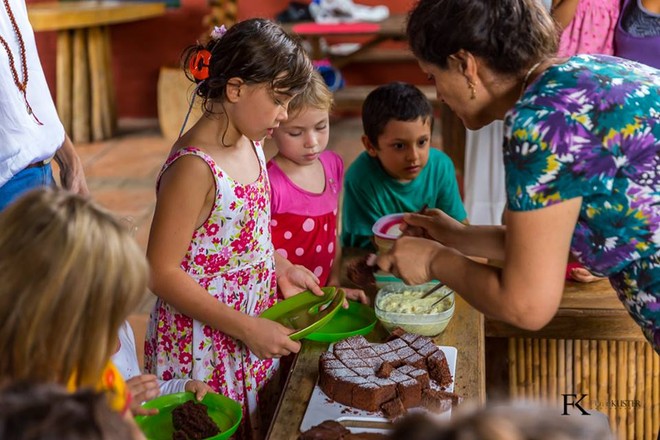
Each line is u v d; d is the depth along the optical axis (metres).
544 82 1.46
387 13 6.53
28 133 2.30
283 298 2.23
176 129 6.64
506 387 2.55
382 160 2.63
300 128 2.34
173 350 2.05
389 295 2.13
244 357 2.07
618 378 2.46
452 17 1.48
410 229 2.05
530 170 1.42
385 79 7.08
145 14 6.62
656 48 3.03
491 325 2.29
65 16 6.13
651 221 1.46
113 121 6.81
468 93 1.55
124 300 1.13
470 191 4.01
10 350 1.10
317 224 2.46
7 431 0.87
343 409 1.67
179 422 1.73
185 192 1.87
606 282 2.33
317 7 6.39
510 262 1.47
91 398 0.91
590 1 3.13
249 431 2.11
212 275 1.99
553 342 2.47
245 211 1.97
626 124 1.41
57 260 1.08
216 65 1.84
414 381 1.69
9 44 2.25
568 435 0.81
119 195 5.43
